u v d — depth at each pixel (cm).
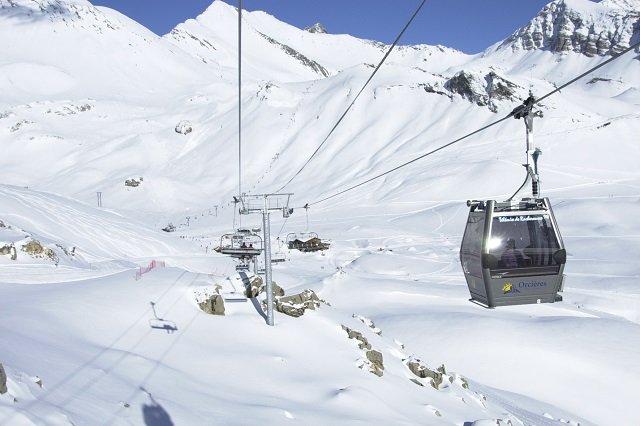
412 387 1855
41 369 1039
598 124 19162
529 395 2948
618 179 15325
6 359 1004
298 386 1480
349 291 4834
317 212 16175
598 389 2966
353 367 1748
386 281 5119
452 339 3494
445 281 6462
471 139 19925
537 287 1133
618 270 6969
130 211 18225
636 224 10419
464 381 2295
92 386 1047
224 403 1206
